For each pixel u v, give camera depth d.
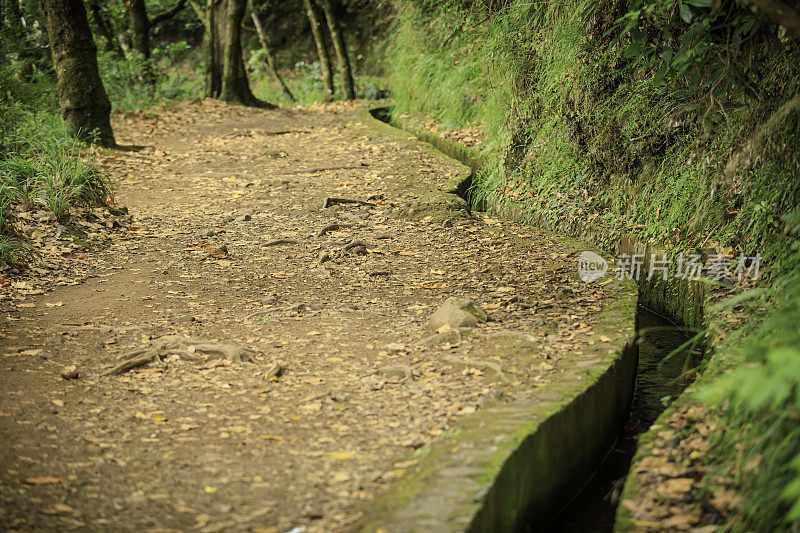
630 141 8.34
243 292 6.47
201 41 29.97
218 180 10.73
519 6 9.89
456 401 4.35
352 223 8.61
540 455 3.93
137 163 11.62
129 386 4.67
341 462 3.78
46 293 6.30
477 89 12.56
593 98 8.67
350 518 3.27
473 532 3.11
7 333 5.39
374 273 6.93
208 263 7.25
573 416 4.26
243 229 8.41
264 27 29.47
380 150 12.14
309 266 7.21
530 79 9.81
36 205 7.93
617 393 4.98
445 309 5.66
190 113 16.98
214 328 5.63
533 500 3.92
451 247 7.82
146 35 19.33
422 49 15.36
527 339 5.19
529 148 9.69
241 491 3.53
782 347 3.16
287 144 13.31
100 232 8.00
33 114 11.73
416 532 3.02
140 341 5.34
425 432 4.01
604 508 4.36
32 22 15.87
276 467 3.75
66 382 4.67
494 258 7.45
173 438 4.03
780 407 3.49
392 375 4.79
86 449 3.88
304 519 3.29
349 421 4.22
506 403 4.22
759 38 6.19
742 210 6.82
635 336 5.43
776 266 5.37
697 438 3.98
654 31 7.49
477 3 11.93
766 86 6.64
